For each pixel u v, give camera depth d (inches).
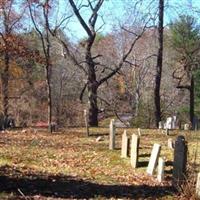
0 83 1630.2
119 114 2107.5
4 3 1322.6
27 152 696.4
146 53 2078.0
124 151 661.3
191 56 1870.1
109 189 459.8
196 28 1898.4
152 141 798.5
